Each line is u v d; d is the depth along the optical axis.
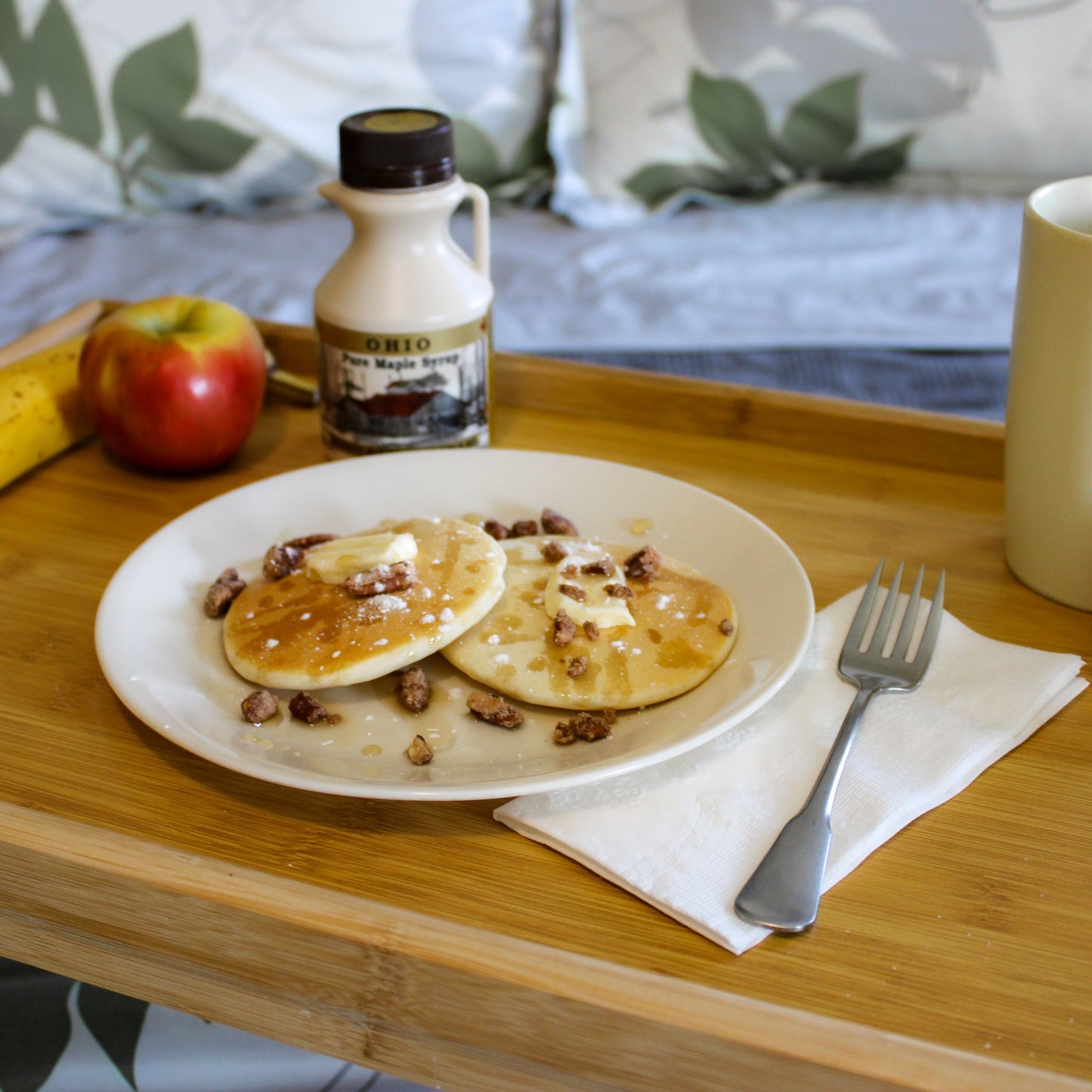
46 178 1.35
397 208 0.81
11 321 1.16
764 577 0.77
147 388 0.84
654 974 0.65
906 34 1.29
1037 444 0.77
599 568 0.76
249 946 0.68
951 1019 0.65
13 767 0.72
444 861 0.69
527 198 1.46
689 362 1.15
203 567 0.79
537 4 1.40
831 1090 0.64
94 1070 0.81
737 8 1.32
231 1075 0.81
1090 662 0.77
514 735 0.72
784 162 1.38
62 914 0.70
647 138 1.37
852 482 0.87
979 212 1.33
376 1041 0.69
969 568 0.82
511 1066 0.68
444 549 0.77
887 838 0.70
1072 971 0.66
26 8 1.28
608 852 0.69
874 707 0.74
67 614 0.79
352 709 0.73
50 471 0.88
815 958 0.67
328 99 1.37
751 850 0.69
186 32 1.32
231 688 0.74
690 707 0.72
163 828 0.70
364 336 0.83
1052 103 1.30
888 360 1.14
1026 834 0.70
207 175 1.38
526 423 0.92
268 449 0.90
